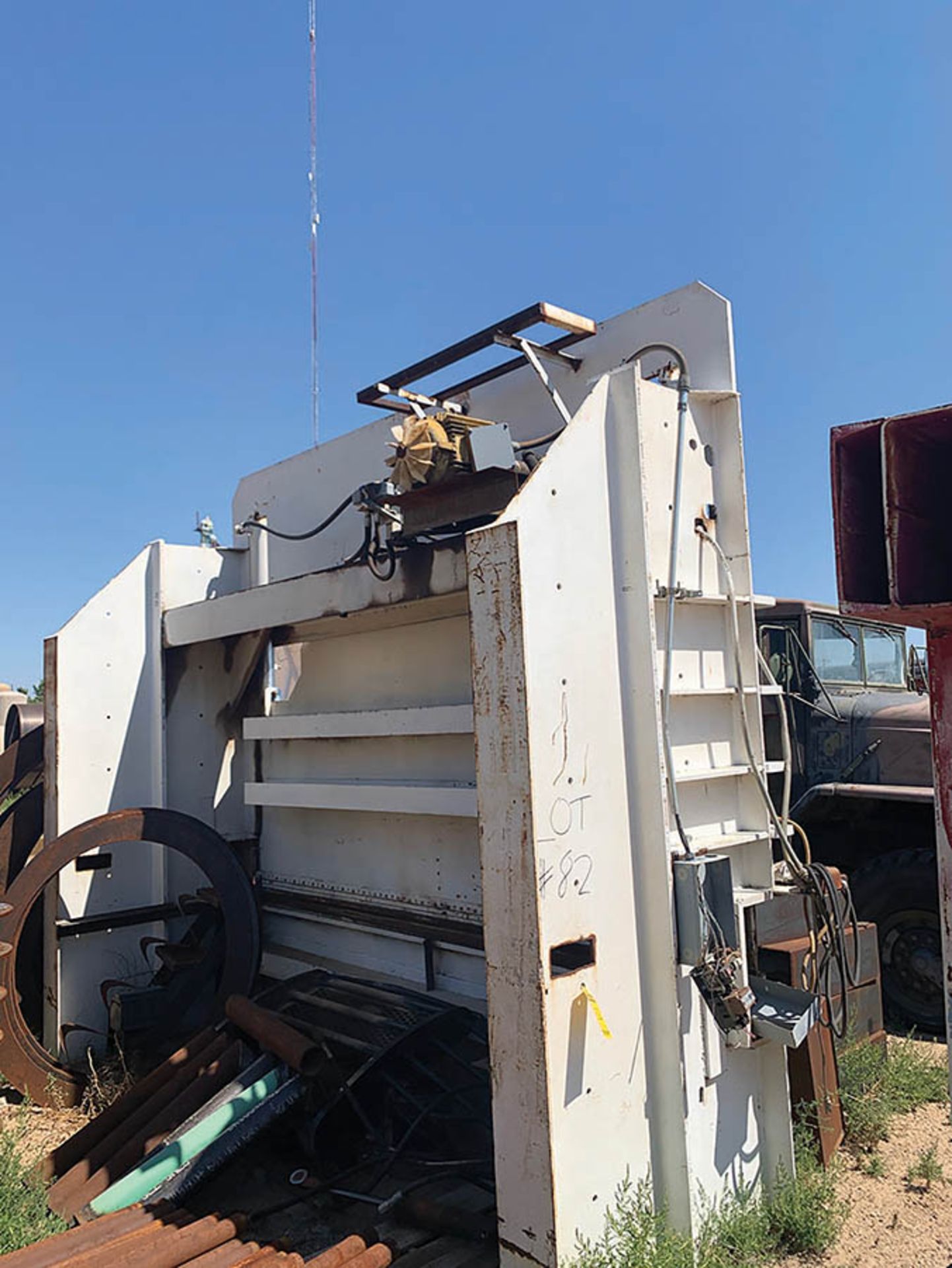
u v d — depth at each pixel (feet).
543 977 7.70
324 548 15.62
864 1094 12.57
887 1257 9.20
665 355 10.88
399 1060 11.15
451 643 13.15
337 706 14.97
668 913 8.66
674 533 9.29
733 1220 9.11
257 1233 9.75
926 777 17.22
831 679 19.43
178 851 14.66
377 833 14.20
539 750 7.95
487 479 10.48
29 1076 13.01
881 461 6.16
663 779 8.77
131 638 15.71
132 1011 13.84
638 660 8.95
